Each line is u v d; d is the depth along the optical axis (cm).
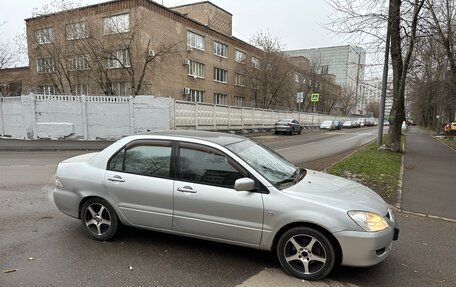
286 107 4812
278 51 4156
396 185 805
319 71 5797
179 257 381
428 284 335
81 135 1752
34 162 1109
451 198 689
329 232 328
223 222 362
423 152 1633
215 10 4022
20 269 345
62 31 2239
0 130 1811
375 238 321
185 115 1969
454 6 1494
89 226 432
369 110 10656
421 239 461
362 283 334
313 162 1214
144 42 2575
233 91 4103
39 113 1711
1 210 548
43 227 470
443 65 2052
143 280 328
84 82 2525
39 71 2786
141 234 448
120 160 420
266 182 353
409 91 3547
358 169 986
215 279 334
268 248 352
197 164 382
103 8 2605
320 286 327
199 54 3434
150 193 392
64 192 439
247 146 427
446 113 4322
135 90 2422
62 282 321
